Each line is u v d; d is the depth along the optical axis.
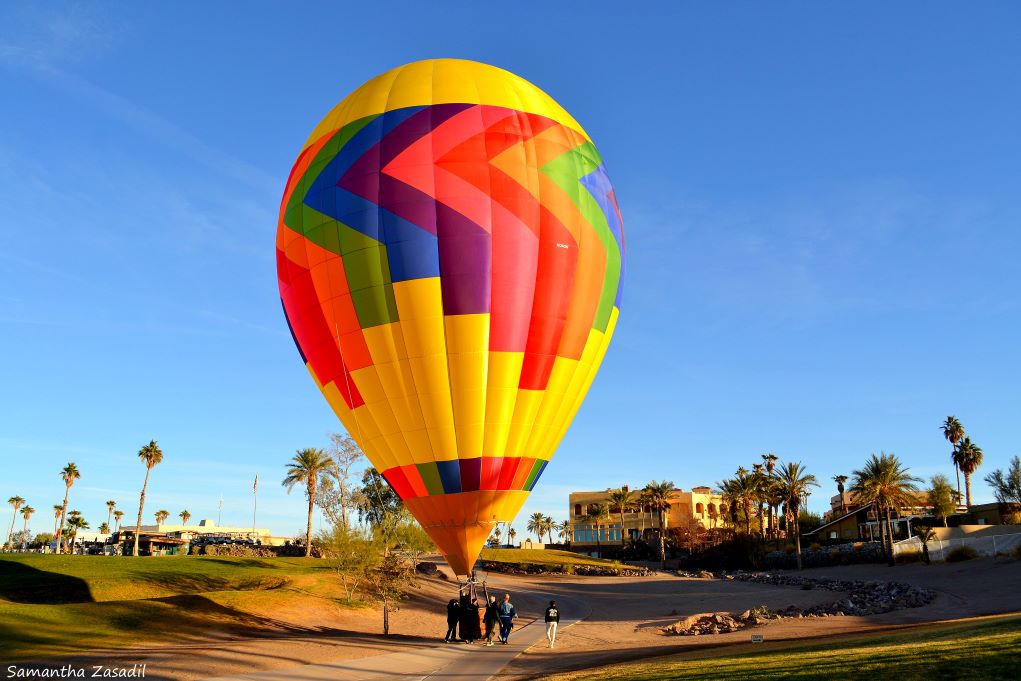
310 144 26.36
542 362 23.91
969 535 65.88
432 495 23.83
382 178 23.88
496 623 29.84
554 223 24.22
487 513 23.83
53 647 22.11
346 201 24.08
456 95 25.30
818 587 52.06
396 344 23.41
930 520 79.56
